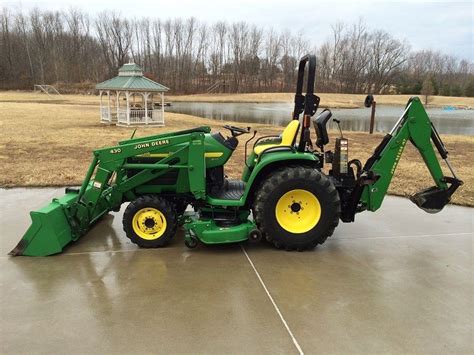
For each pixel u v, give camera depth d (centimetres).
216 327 292
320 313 312
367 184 434
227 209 445
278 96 6366
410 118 430
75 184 701
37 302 324
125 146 435
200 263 400
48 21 7406
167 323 296
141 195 464
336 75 7875
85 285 353
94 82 6794
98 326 292
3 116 2025
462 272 387
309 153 440
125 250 432
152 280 363
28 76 6769
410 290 350
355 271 386
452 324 300
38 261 401
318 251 434
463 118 3375
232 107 4412
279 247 433
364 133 1742
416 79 7888
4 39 7006
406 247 449
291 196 422
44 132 1453
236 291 344
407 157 1044
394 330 291
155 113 1970
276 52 7912
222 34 7850
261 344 274
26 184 696
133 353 264
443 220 544
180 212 488
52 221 413
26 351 265
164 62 7500
